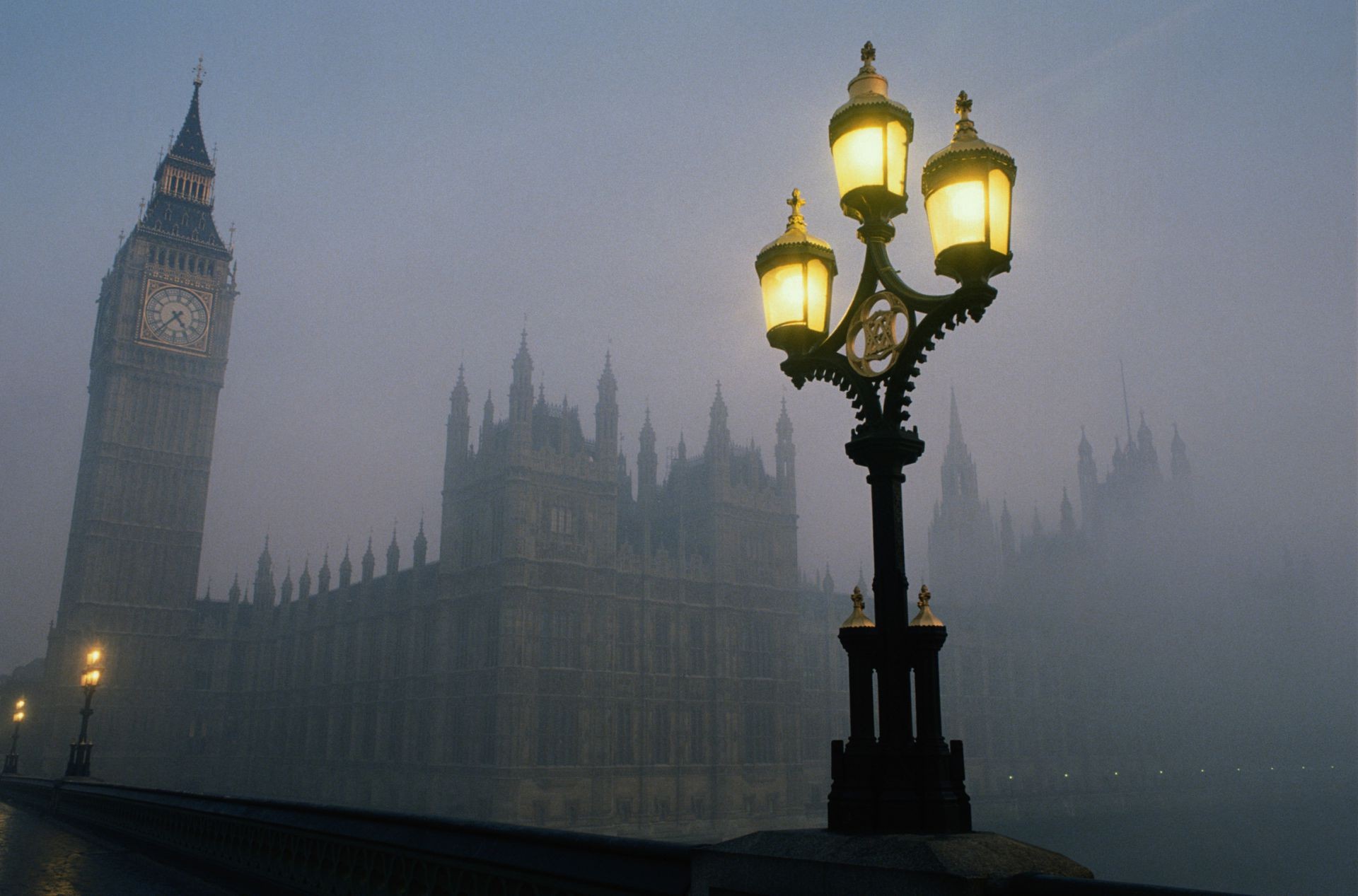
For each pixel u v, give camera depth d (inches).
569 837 281.3
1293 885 3631.9
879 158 234.7
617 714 3257.9
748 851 201.0
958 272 211.6
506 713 2972.4
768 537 3865.7
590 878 262.4
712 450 3821.4
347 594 4111.7
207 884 552.4
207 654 4736.7
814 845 187.3
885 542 216.8
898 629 209.2
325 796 3868.1
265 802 541.6
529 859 293.6
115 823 896.3
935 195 213.5
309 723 4153.5
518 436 3262.8
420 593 3575.3
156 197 5123.0
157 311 4877.0
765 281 260.1
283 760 4286.4
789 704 3710.6
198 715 4645.7
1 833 925.2
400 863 375.9
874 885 169.2
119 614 4490.7
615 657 3292.3
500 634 3061.0
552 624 3189.0
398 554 3836.1
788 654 3764.8
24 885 548.1
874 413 226.5
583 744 3112.7
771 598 3782.0
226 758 4643.2
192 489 4808.1
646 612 3408.0
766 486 4025.6
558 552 3262.8
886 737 202.8
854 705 209.6
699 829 3299.7
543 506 3280.0
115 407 4682.6
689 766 3373.5
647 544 3496.6
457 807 3068.4
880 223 237.5
